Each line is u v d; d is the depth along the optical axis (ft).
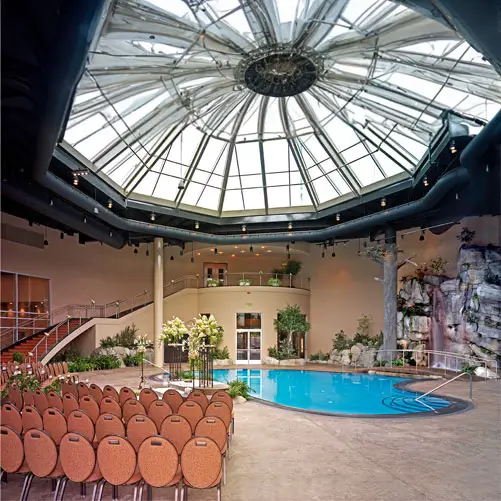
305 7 34.47
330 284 89.66
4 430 17.04
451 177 48.01
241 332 84.02
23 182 49.06
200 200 71.97
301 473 20.72
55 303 78.54
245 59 40.47
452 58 37.91
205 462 15.74
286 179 69.56
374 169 61.21
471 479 20.01
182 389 44.75
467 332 63.00
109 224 71.92
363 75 43.29
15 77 30.83
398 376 62.69
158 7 32.19
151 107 48.26
